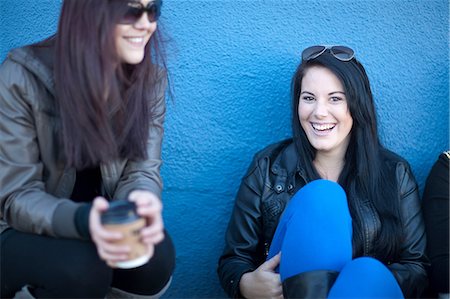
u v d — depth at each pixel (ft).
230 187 7.97
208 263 7.98
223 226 7.98
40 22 7.86
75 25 5.32
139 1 5.41
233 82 7.93
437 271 6.57
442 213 6.68
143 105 5.86
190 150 7.91
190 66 7.87
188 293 7.99
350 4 7.99
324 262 5.50
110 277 5.17
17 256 5.19
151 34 5.80
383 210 6.68
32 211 5.11
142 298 5.59
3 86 5.56
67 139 5.46
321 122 6.68
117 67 5.58
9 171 5.45
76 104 5.36
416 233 6.77
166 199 7.92
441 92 8.00
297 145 6.98
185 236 7.95
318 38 8.00
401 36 7.98
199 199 7.95
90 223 4.75
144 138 5.87
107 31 5.29
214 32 7.88
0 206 5.42
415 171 8.05
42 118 5.59
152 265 5.33
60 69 5.39
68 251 4.99
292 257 5.63
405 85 8.00
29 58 5.58
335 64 6.64
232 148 7.96
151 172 5.95
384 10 8.02
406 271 6.43
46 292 5.12
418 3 8.05
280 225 6.17
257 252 7.00
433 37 7.99
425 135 8.03
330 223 5.63
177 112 7.88
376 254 6.71
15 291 5.33
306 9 7.97
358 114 6.73
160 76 6.24
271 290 6.10
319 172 7.06
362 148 6.81
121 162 5.87
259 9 7.92
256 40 7.94
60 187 5.81
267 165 7.01
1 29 7.88
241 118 7.96
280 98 8.00
